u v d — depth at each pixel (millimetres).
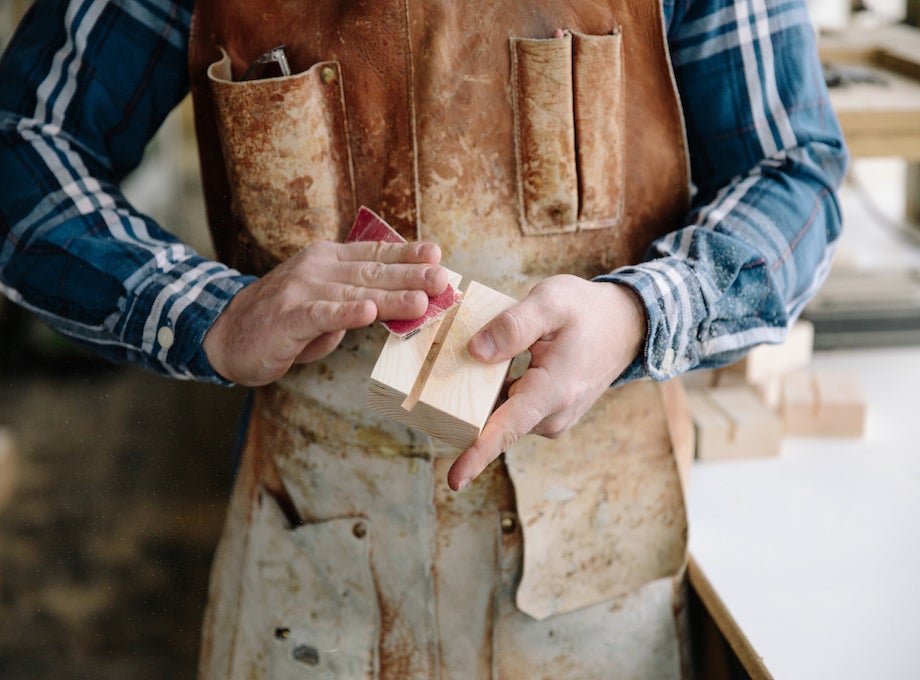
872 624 965
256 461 1064
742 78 956
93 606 2430
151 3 979
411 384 770
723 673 1138
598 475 1000
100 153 1023
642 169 963
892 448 1303
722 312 914
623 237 979
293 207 939
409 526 995
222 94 902
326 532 1023
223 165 994
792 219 961
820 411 1315
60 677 2234
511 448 962
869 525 1133
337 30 897
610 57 898
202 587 2486
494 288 958
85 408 2971
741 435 1266
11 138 984
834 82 1576
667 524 1036
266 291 852
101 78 988
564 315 797
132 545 2607
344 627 1045
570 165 920
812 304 1612
